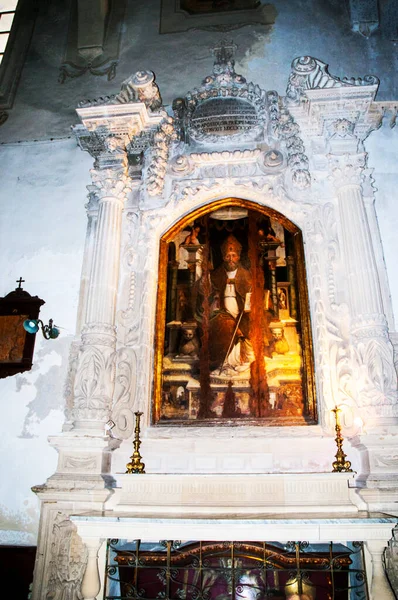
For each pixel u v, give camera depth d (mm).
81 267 5758
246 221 5723
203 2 7371
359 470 4535
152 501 3971
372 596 3453
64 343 5402
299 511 3789
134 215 5758
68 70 7160
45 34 7512
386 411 4332
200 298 5414
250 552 3898
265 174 5762
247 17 7121
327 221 5457
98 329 4953
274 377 4977
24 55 7352
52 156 6461
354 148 5504
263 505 3861
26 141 6629
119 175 5688
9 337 5496
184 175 5922
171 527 3594
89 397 4648
